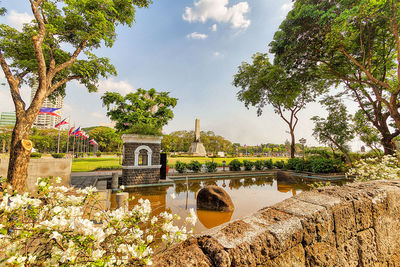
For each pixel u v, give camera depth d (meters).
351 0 10.62
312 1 12.77
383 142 14.26
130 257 1.10
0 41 7.20
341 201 1.51
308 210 1.33
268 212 1.36
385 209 1.80
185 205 7.30
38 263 1.00
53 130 50.94
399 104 11.45
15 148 5.54
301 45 13.95
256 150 82.25
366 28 12.02
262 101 22.38
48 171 7.38
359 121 16.53
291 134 21.86
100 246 1.17
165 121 19.06
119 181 11.60
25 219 1.16
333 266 1.34
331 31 11.53
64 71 9.55
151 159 11.75
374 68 14.41
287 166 18.61
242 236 1.06
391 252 1.80
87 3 6.89
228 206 6.72
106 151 59.53
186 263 0.90
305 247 1.22
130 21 9.16
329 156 18.98
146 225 3.11
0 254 0.95
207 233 1.13
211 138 58.47
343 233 1.46
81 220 1.07
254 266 0.98
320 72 16.25
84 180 10.56
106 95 16.42
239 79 21.80
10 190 1.32
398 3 9.38
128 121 17.23
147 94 19.09
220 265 0.88
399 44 10.06
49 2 6.91
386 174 4.30
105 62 9.60
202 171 16.50
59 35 7.88
